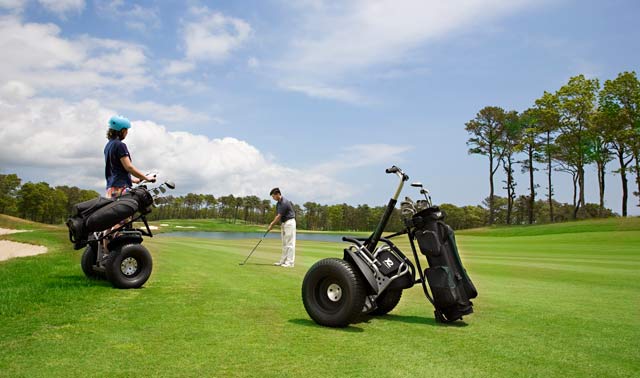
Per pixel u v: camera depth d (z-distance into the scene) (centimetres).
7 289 582
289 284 719
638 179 4978
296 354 344
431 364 326
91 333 392
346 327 442
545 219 10538
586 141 5500
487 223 12025
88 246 713
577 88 5450
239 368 309
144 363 316
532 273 976
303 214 15112
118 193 691
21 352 337
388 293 502
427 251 470
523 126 6181
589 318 495
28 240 1719
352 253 449
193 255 1265
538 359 342
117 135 696
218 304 534
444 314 471
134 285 630
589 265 1182
